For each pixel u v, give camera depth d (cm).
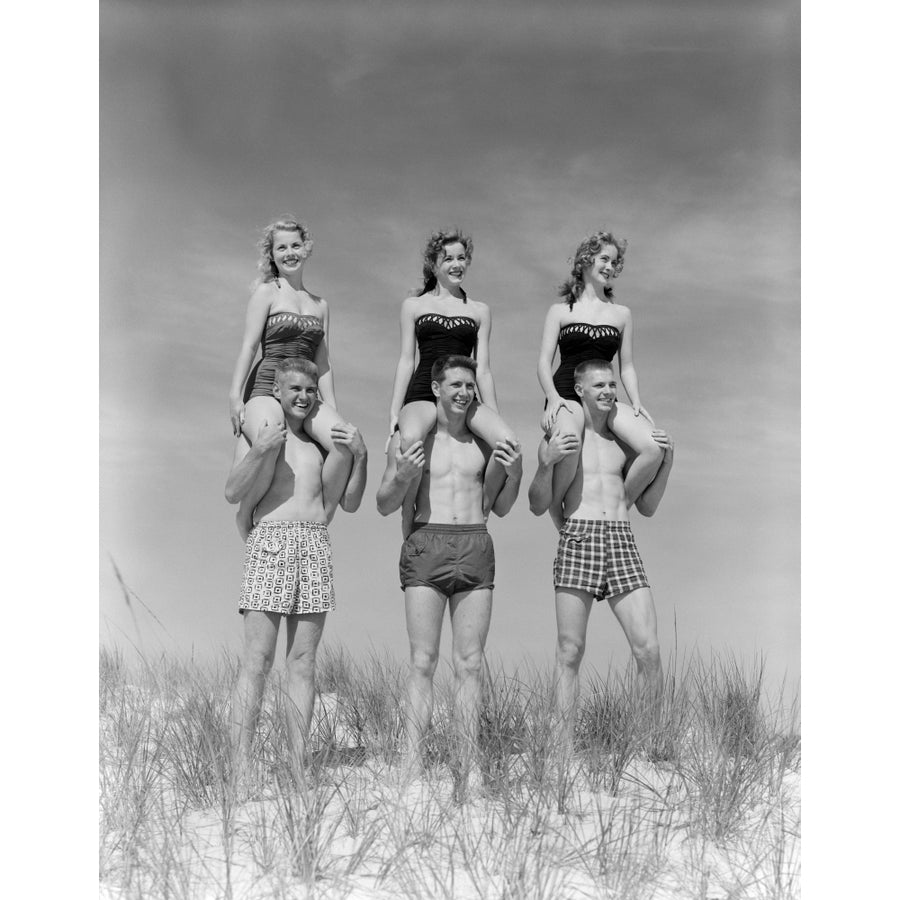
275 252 629
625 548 636
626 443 648
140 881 523
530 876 500
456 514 604
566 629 629
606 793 582
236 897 495
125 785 583
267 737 608
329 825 546
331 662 715
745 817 575
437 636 603
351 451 601
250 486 593
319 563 600
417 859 518
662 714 627
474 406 618
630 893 494
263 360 627
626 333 657
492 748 584
